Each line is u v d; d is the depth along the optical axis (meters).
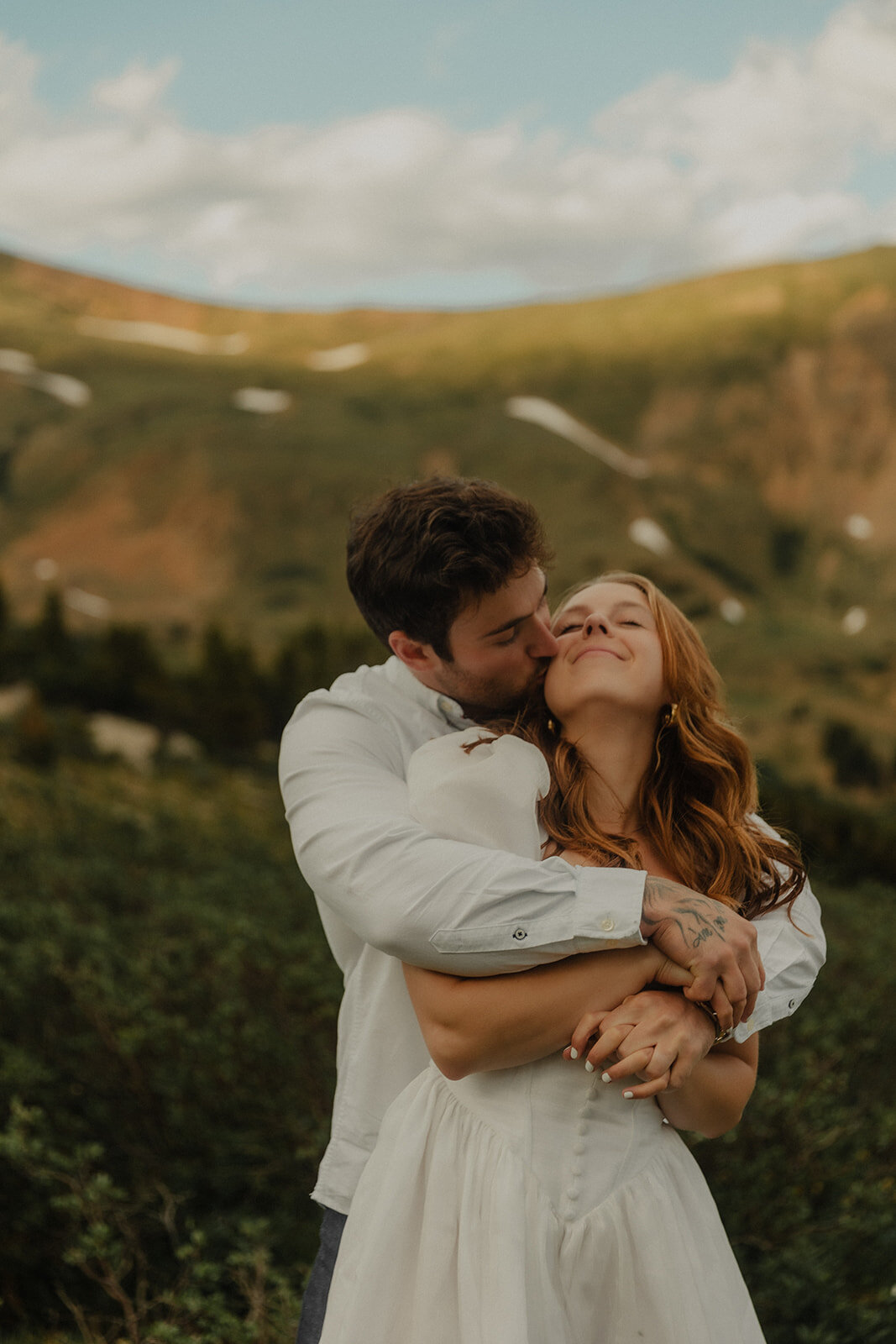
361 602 1.56
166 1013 3.77
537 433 114.38
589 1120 1.26
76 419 114.44
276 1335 2.29
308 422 115.38
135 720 28.48
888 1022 4.33
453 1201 1.26
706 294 132.62
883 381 117.25
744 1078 1.36
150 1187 3.03
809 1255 2.64
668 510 106.31
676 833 1.47
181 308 155.12
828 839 17.94
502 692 1.54
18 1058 3.36
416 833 1.30
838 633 95.06
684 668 1.49
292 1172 3.09
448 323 143.50
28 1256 2.80
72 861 7.25
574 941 1.23
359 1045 1.45
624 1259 1.22
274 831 13.70
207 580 96.12
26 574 96.69
